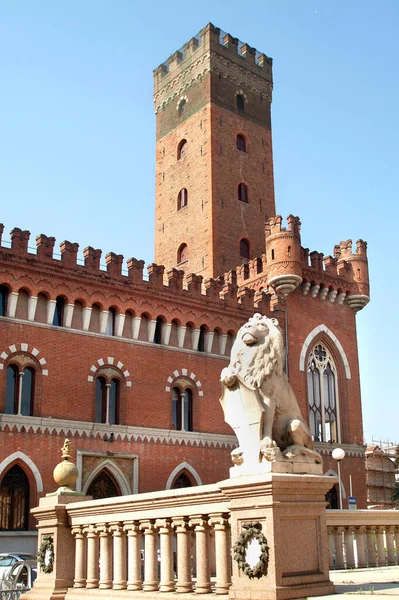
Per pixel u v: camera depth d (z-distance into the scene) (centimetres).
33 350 3850
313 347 5403
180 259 6391
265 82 7094
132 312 4325
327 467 5178
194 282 4678
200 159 6431
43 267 3953
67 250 4081
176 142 6800
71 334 4025
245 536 1050
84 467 3881
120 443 4062
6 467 3600
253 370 1130
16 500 3616
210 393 4581
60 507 1482
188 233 6322
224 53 6788
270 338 1153
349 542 1666
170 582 1218
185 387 4488
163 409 4319
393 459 9975
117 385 4188
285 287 5216
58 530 1476
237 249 6181
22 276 3872
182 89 6912
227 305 4819
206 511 1153
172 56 7144
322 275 5516
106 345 4162
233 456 1121
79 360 4019
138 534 1309
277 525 1029
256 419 1102
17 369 3797
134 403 4194
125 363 4219
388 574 1391
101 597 1330
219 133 6469
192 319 4600
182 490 1197
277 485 1031
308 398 5247
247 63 6969
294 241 5297
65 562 1466
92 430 3962
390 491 9325
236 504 1078
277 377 1144
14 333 3800
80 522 1441
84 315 4091
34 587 1505
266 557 1020
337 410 5434
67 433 3862
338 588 1126
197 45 6888
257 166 6662
